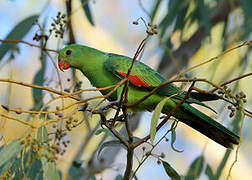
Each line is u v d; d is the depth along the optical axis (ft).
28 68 31.14
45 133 15.44
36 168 17.60
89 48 23.70
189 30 27.48
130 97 21.90
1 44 21.90
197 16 26.58
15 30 22.33
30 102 29.84
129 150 16.22
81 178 22.45
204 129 20.99
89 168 22.08
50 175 14.92
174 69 27.99
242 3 25.21
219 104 26.55
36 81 22.39
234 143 19.89
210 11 28.02
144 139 16.25
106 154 26.81
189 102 20.47
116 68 22.18
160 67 28.35
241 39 25.08
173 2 25.94
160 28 26.08
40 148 13.30
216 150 33.94
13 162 15.62
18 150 13.92
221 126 19.89
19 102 29.73
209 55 27.40
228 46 26.94
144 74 21.84
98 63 23.11
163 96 21.61
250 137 26.94
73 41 25.90
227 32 27.43
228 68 26.43
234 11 24.57
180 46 28.60
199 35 28.53
